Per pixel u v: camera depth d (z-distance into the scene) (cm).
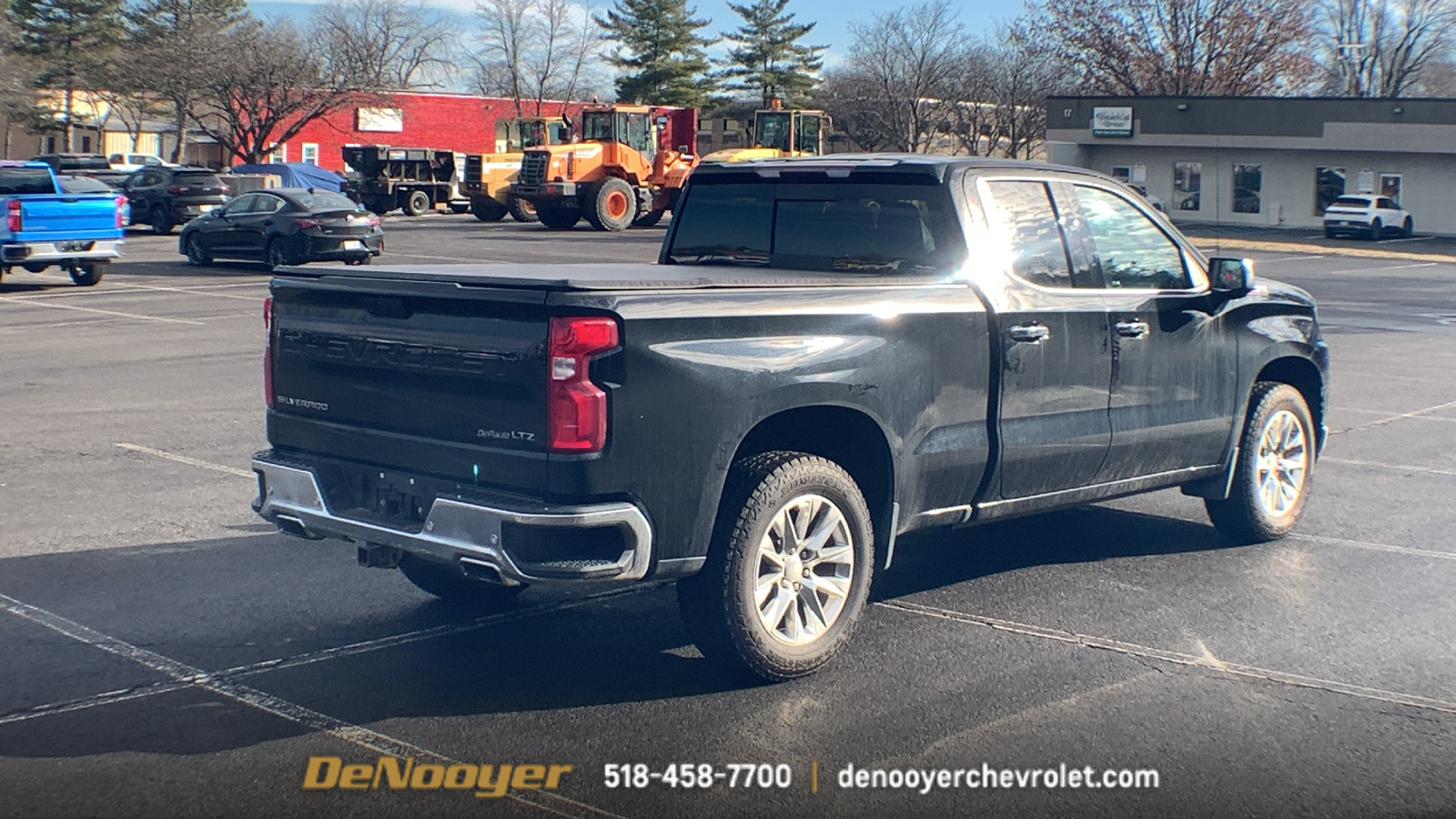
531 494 472
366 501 524
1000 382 589
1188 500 884
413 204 5050
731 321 496
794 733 480
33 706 501
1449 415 1230
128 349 1578
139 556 712
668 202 4359
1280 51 6588
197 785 433
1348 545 758
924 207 600
